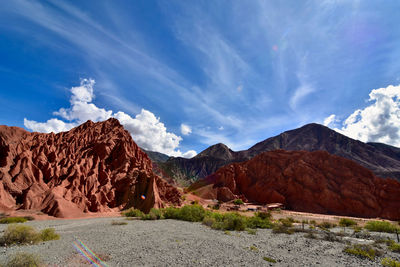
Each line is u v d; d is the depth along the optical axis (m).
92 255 10.54
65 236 15.91
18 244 12.64
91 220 27.45
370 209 65.75
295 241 17.11
